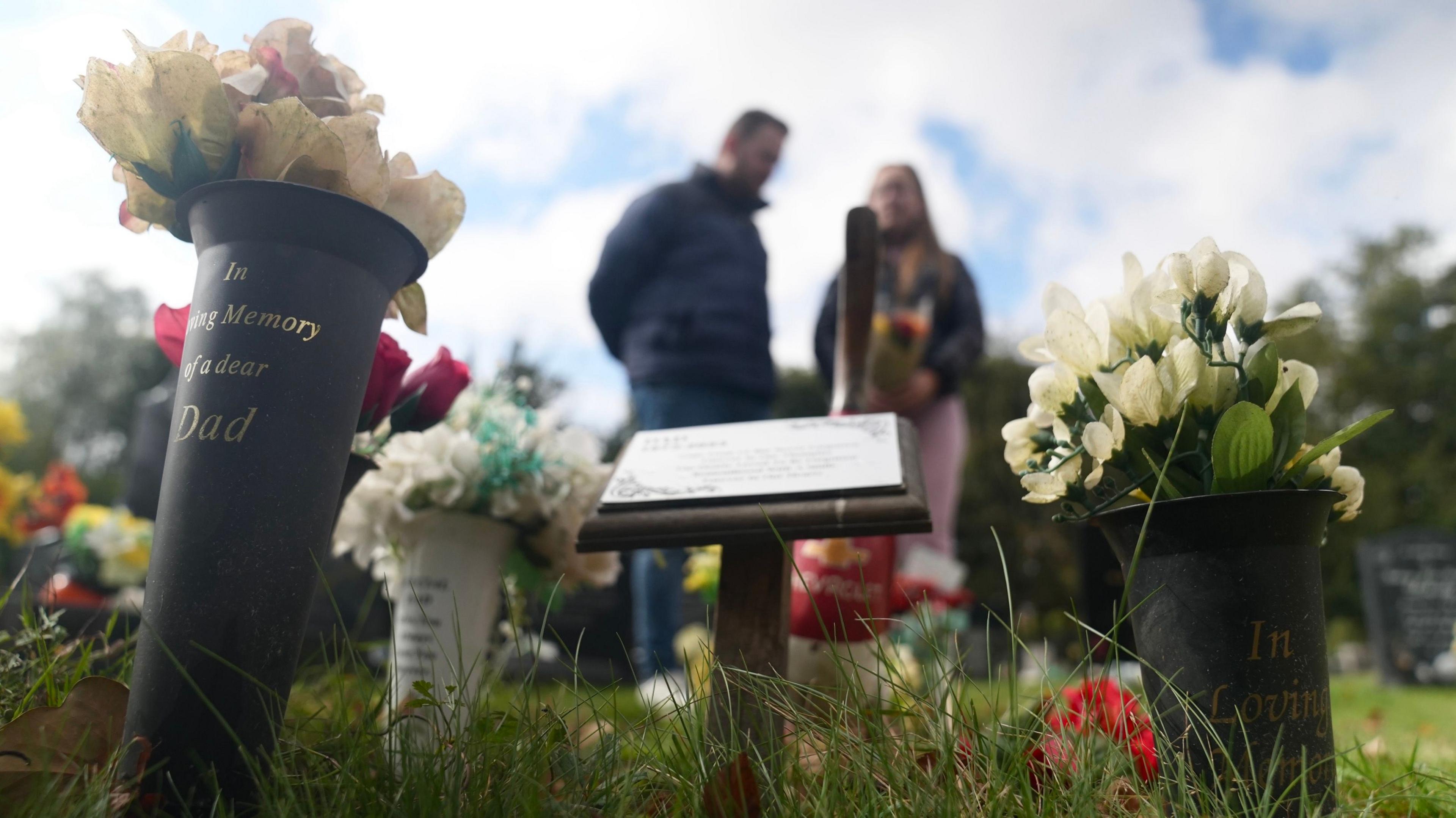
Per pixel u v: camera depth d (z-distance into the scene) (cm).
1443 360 2981
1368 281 3372
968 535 2164
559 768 110
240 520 99
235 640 97
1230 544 101
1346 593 2516
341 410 107
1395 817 122
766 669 134
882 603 192
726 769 99
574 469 195
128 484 617
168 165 113
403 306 134
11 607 188
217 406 101
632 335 363
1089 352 116
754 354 360
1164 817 97
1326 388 3091
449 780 101
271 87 123
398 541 183
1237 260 114
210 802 95
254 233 105
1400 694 730
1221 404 108
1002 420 2272
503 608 215
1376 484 2739
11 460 3170
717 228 365
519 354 1388
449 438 186
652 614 338
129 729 97
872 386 359
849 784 105
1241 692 100
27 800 91
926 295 382
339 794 99
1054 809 97
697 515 136
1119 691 127
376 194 119
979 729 108
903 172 397
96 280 3644
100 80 110
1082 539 593
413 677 172
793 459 146
